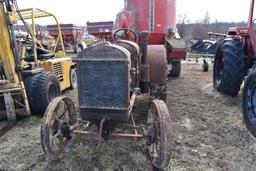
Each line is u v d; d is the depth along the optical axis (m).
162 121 2.82
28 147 3.77
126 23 7.07
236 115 4.75
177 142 3.79
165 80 4.32
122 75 2.99
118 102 3.06
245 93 4.14
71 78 7.10
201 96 6.08
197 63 12.05
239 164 3.25
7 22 4.52
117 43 3.84
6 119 4.88
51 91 5.27
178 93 6.41
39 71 5.22
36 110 4.94
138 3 6.94
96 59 2.99
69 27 14.05
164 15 7.02
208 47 11.92
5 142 3.95
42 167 3.25
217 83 6.19
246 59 5.37
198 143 3.77
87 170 3.15
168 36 7.15
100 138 3.00
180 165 3.23
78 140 3.76
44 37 9.08
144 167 3.19
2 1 4.45
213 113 4.93
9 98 4.48
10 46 4.57
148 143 3.13
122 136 3.18
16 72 4.66
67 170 3.16
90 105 3.11
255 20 5.02
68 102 3.51
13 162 3.39
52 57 6.68
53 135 3.21
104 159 3.35
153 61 4.28
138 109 4.90
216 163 3.27
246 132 4.07
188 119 4.66
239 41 5.39
